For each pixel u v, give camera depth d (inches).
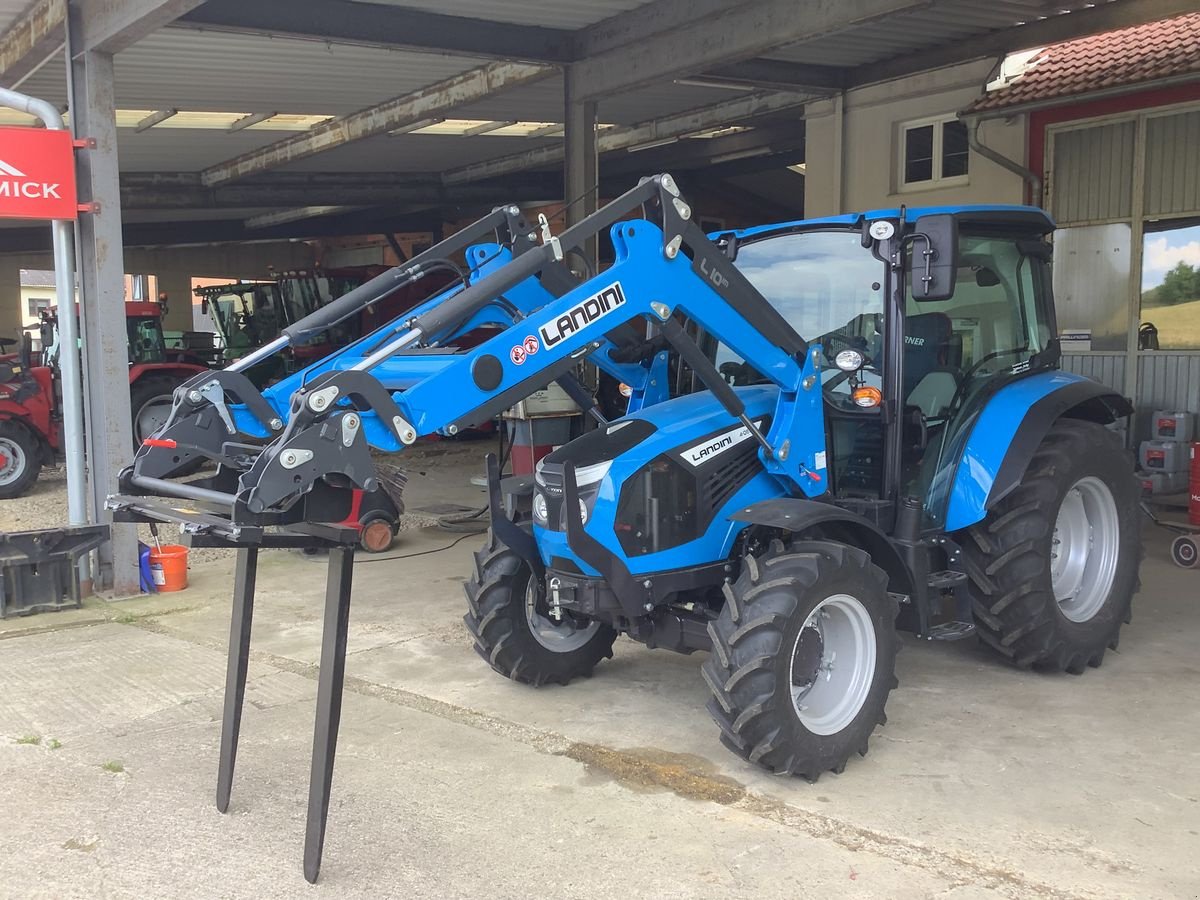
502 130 476.1
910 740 142.9
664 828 119.5
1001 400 162.2
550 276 154.3
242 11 255.9
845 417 154.3
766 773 133.7
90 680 176.6
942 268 134.2
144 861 114.8
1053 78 317.1
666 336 133.3
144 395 458.3
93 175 226.7
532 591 166.1
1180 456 296.4
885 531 149.9
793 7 244.5
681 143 531.2
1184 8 270.4
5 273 893.8
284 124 436.5
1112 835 114.7
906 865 109.4
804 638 132.1
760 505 135.3
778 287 159.2
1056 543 169.5
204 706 163.2
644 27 279.4
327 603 109.4
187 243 739.4
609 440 142.3
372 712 159.0
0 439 378.3
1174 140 300.5
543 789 130.8
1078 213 323.6
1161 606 203.8
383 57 323.6
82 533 227.1
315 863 108.7
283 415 138.2
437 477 402.9
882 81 357.7
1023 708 153.6
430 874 110.6
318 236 763.4
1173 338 308.2
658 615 144.3
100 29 217.8
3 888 109.4
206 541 103.7
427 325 114.5
